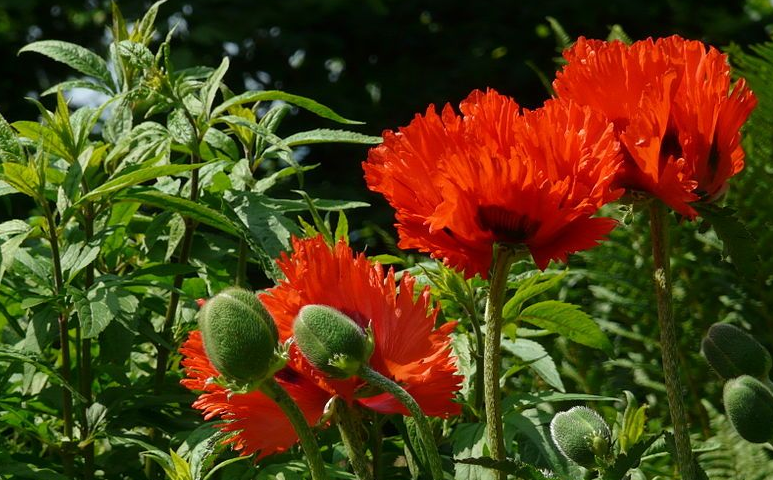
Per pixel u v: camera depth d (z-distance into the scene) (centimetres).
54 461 128
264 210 124
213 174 128
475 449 109
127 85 132
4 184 123
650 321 162
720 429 132
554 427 98
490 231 91
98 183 127
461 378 93
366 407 94
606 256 165
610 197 90
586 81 94
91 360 131
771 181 162
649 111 91
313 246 94
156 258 133
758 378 99
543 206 89
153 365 138
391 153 92
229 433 108
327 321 88
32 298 117
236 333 86
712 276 163
